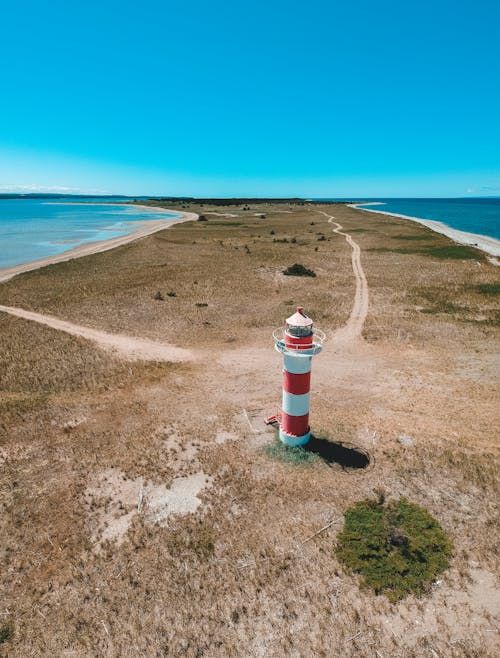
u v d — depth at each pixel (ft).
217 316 96.78
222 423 51.21
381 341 80.07
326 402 56.65
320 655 25.61
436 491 38.86
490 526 34.63
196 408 55.31
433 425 50.21
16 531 35.60
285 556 32.27
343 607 28.32
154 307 104.27
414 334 82.99
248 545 33.37
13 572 31.86
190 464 43.52
